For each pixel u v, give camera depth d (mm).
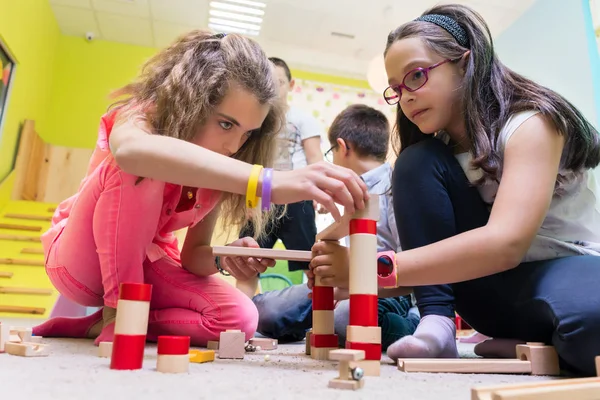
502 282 826
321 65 4266
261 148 1092
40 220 3104
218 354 857
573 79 2695
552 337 720
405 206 914
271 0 3445
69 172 3762
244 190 695
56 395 437
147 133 815
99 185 944
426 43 903
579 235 882
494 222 728
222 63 883
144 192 887
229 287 1131
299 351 1062
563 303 679
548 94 850
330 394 474
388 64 948
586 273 710
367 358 628
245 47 927
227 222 1213
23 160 3387
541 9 3029
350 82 4395
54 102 3982
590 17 2666
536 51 3016
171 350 591
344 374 524
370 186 1400
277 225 1672
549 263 785
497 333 906
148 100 906
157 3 3588
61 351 811
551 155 771
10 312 2273
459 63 909
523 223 717
